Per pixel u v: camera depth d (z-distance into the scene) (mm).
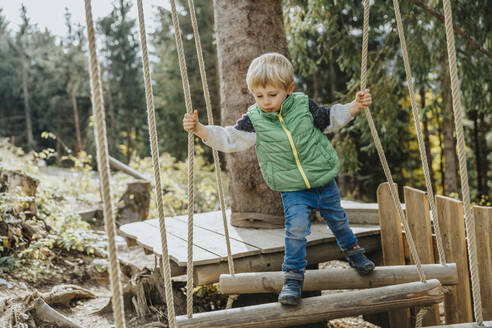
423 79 7227
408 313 3391
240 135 2373
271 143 2373
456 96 1836
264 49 3717
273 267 3125
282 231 3604
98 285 4289
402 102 13016
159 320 3375
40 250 4344
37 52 35375
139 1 1703
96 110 1412
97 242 5016
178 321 2074
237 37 3703
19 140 34281
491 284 2805
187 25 20906
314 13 7043
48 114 33375
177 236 3592
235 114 3730
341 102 7805
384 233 3418
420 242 3193
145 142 27938
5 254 4238
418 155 15477
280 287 2488
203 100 20344
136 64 31359
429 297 2338
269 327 2205
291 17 7551
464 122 15375
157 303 3533
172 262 3135
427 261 3148
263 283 2494
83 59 33094
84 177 8602
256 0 3721
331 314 2268
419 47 6645
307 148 2348
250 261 3051
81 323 3342
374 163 14625
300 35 7637
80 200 7430
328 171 2375
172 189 7598
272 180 2402
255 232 3602
